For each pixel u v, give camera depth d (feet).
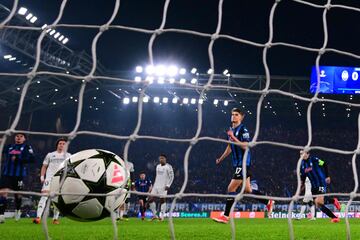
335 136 157.58
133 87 127.65
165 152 151.64
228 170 141.69
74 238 20.27
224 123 160.56
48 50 108.58
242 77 115.24
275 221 46.60
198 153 150.61
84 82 11.38
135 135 11.07
